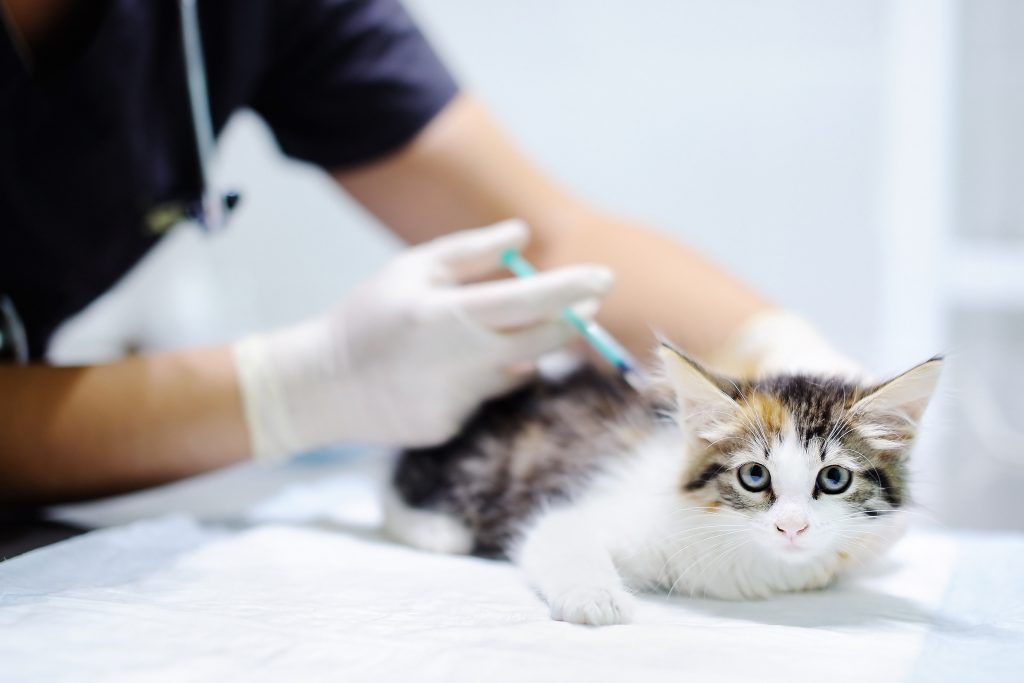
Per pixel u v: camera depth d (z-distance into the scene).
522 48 1.01
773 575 0.54
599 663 0.45
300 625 0.47
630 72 0.99
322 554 0.58
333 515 0.68
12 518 0.66
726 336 0.66
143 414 0.62
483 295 0.61
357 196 0.74
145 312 1.05
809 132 0.96
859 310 0.98
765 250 1.00
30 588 0.51
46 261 0.68
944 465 0.96
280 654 0.45
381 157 0.71
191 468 0.64
